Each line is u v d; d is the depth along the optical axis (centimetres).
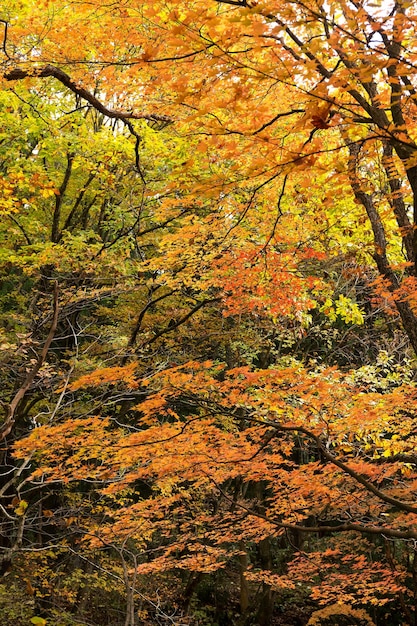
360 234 859
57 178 1216
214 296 1301
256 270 765
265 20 373
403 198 758
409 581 1523
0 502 1205
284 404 693
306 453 1401
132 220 1229
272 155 448
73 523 1054
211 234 896
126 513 911
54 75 768
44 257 1042
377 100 506
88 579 1190
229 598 1838
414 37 390
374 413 687
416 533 514
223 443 682
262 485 1728
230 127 526
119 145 1025
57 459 701
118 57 743
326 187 764
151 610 1327
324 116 389
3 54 805
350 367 1520
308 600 1623
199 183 433
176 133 905
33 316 1054
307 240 834
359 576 1057
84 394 1166
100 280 1153
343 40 361
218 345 1482
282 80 389
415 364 1185
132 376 604
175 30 377
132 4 590
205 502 1413
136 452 657
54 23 753
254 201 800
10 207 927
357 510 897
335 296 1341
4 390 1156
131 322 1342
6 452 1124
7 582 1091
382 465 738
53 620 1114
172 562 988
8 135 1045
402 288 673
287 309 852
